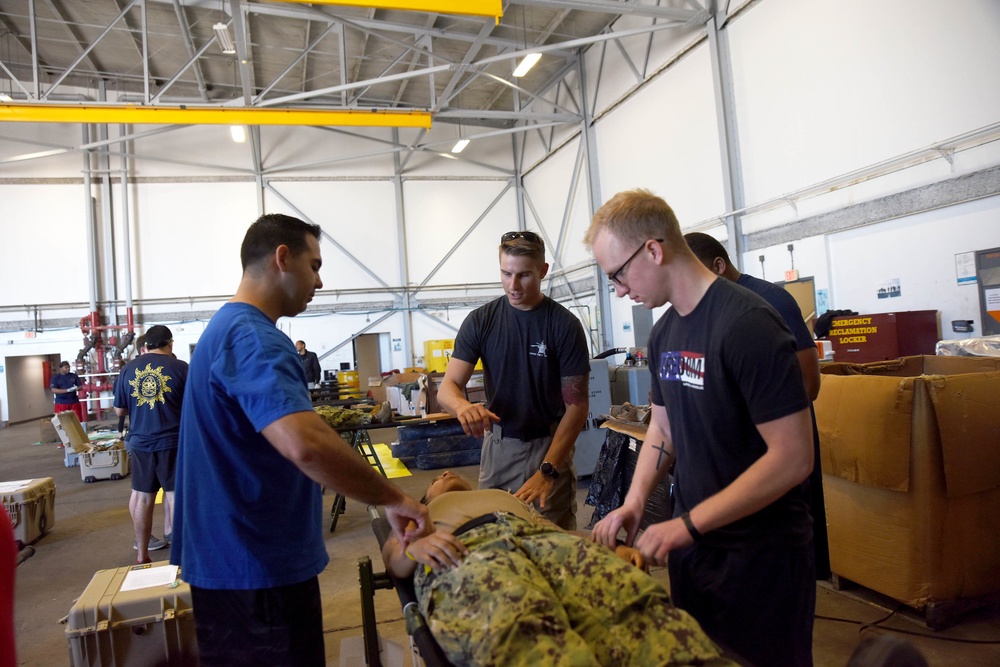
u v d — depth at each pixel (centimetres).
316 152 1330
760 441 122
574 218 1188
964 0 483
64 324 1228
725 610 129
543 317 207
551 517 207
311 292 160
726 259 189
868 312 594
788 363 110
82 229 1234
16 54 1089
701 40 796
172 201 1263
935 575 243
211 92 1260
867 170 575
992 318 484
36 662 264
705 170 812
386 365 1370
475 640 117
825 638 244
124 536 445
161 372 362
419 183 1384
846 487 274
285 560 142
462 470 618
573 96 1155
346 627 283
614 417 395
